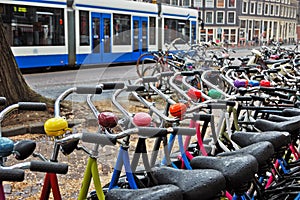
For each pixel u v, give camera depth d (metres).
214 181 2.09
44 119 5.90
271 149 2.59
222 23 45.84
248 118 3.77
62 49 14.15
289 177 2.99
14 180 1.68
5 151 1.83
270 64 7.67
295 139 3.32
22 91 6.37
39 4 13.28
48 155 4.58
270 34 53.16
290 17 58.31
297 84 5.03
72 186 3.81
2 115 2.26
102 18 15.26
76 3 14.44
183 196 2.04
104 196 2.15
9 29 12.34
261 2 50.59
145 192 2.03
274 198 2.80
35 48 13.23
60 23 14.05
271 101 3.79
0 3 12.08
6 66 6.20
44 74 13.55
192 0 43.34
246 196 2.50
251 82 4.04
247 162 2.26
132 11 16.08
